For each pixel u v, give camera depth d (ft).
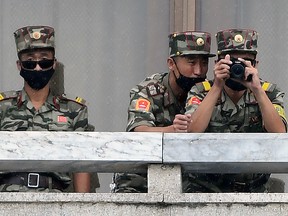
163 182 46.16
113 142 46.32
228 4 64.64
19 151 46.29
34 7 65.41
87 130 57.36
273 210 44.98
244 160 46.09
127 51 65.26
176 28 64.90
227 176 54.13
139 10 65.36
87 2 65.57
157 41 65.05
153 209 45.37
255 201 45.09
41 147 46.32
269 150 46.11
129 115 55.98
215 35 61.36
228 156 46.11
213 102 52.75
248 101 54.34
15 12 65.26
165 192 45.91
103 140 46.37
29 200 45.50
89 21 65.41
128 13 65.41
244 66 52.85
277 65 64.39
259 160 46.09
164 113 56.59
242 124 54.29
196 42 56.65
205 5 64.80
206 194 45.32
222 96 54.34
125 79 65.00
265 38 64.54
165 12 65.16
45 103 56.85
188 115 50.98
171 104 56.70
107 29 65.36
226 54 54.70
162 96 56.65
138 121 55.52
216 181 54.13
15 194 45.55
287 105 63.98
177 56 56.75
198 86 54.90
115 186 57.26
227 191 54.24
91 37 65.31
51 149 46.32
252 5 64.59
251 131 54.44
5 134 46.37
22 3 65.36
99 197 45.50
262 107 52.95
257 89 52.95
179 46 56.75
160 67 65.05
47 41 56.49
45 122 56.54
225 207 45.19
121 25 65.36
